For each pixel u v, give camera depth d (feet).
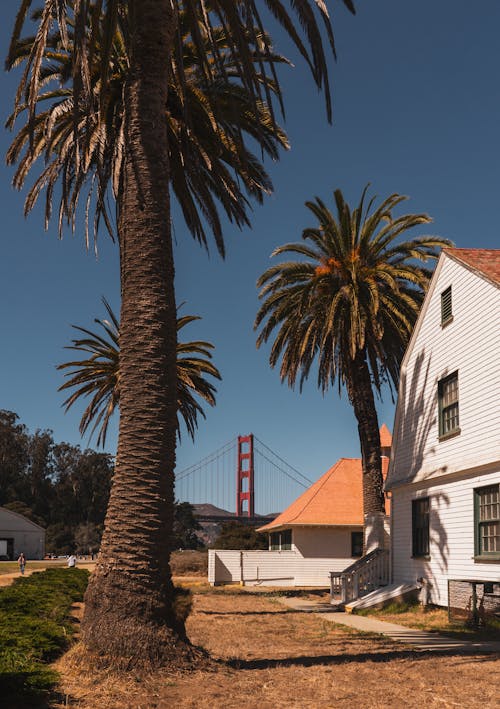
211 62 61.05
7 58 35.50
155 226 36.09
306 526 126.62
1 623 36.76
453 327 64.90
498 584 52.29
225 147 61.31
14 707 24.17
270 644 44.52
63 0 34.50
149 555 32.01
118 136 56.08
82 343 110.52
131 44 37.78
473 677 31.78
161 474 33.22
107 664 29.71
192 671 30.63
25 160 60.90
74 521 429.38
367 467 88.99
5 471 424.46
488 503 56.90
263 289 91.61
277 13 34.91
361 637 48.91
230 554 128.16
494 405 55.62
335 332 87.35
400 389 77.97
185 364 118.52
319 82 33.86
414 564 71.51
